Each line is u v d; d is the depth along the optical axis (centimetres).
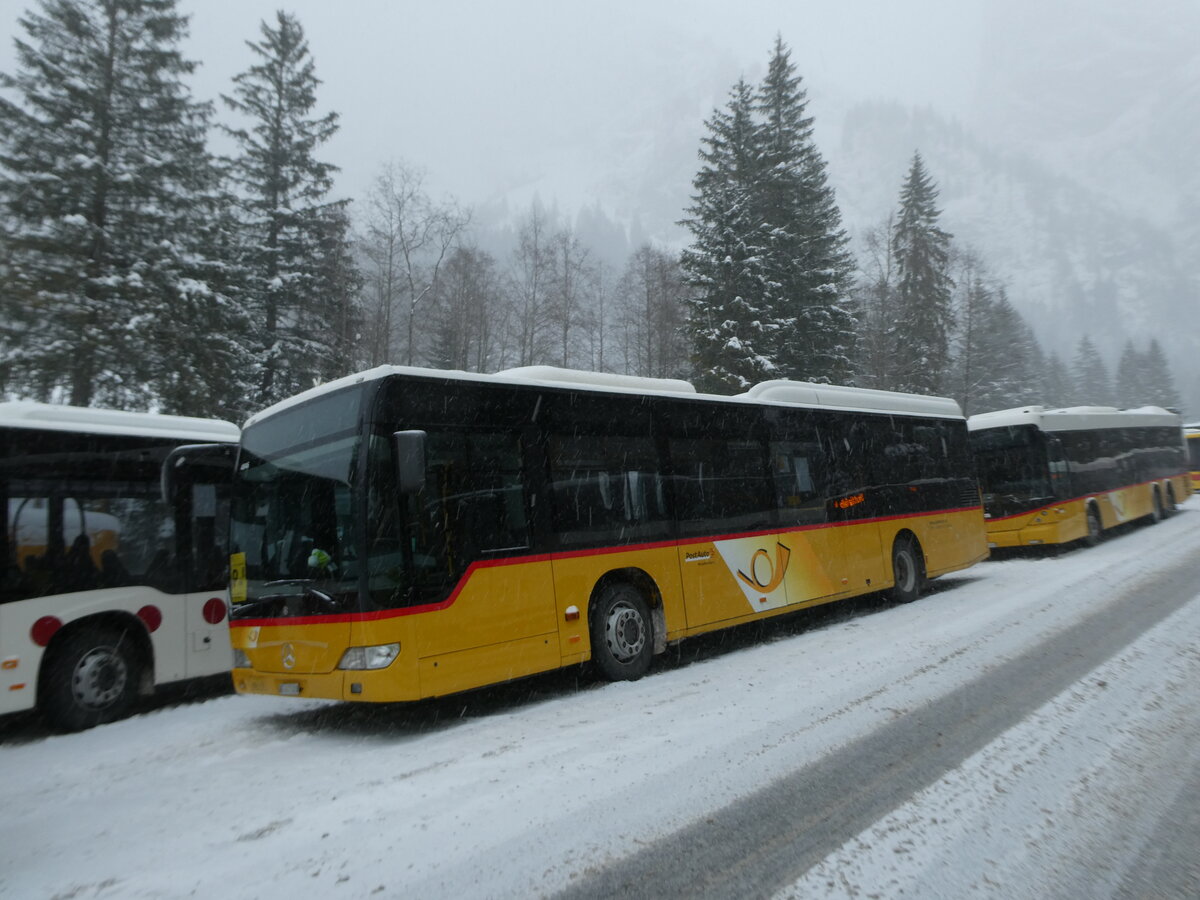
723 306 3078
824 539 1103
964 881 383
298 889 400
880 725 627
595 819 471
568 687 834
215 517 940
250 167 3086
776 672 832
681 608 889
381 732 715
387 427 683
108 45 2356
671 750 590
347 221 3247
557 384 830
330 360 3114
